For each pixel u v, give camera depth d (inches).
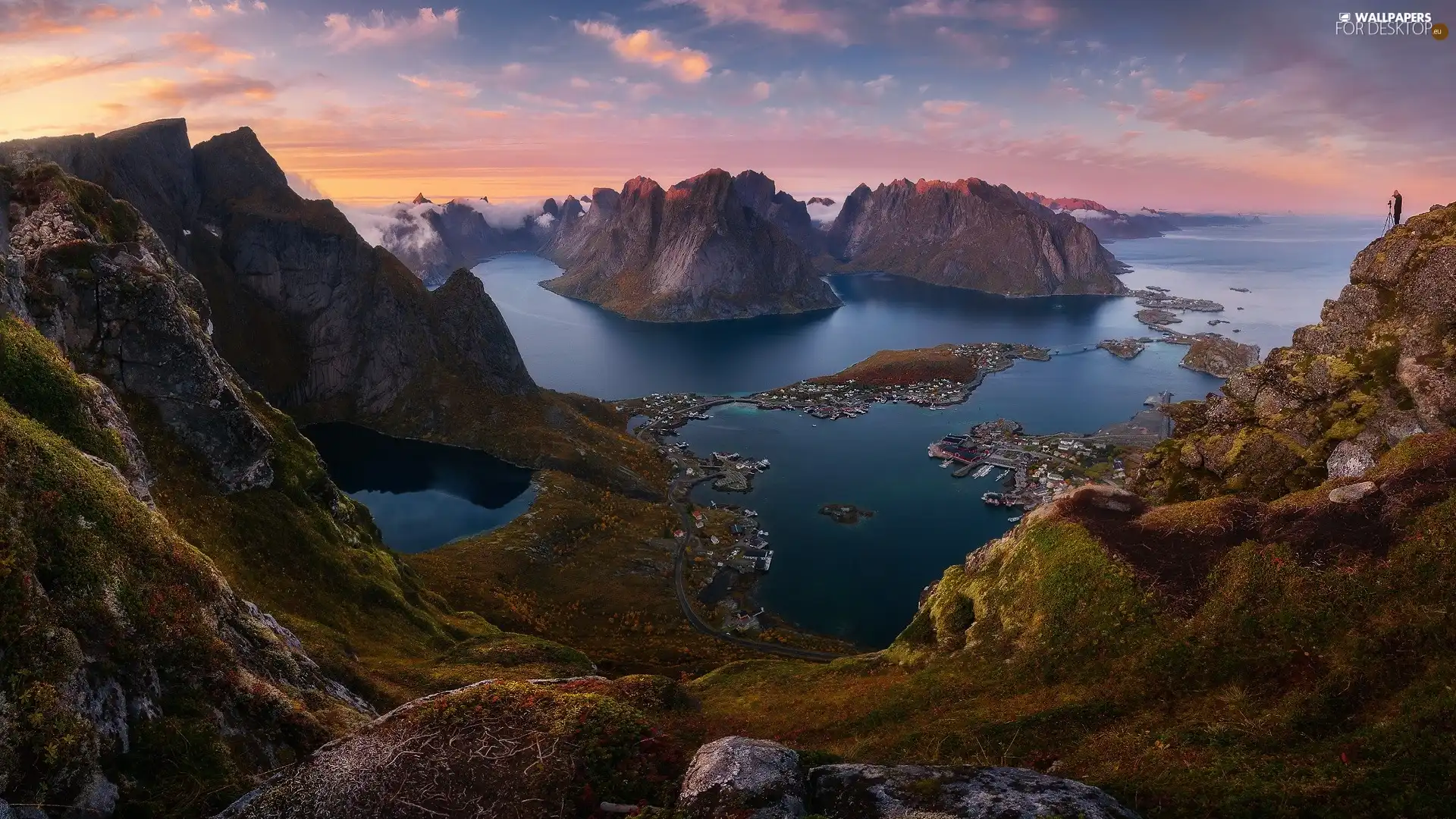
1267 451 2204.7
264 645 1390.3
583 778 816.3
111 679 975.0
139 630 1072.2
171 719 1007.0
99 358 2945.4
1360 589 1243.8
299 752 1134.4
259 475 3319.4
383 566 3708.2
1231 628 1312.7
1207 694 1197.1
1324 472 2071.9
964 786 683.4
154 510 1492.4
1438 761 795.4
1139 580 1540.4
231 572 2682.1
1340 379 2178.9
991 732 1245.1
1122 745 1067.3
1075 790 676.1
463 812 783.7
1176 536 1633.9
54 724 826.2
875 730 1485.0
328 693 1507.1
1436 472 1473.9
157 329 3058.6
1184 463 2418.8
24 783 786.8
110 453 1836.9
